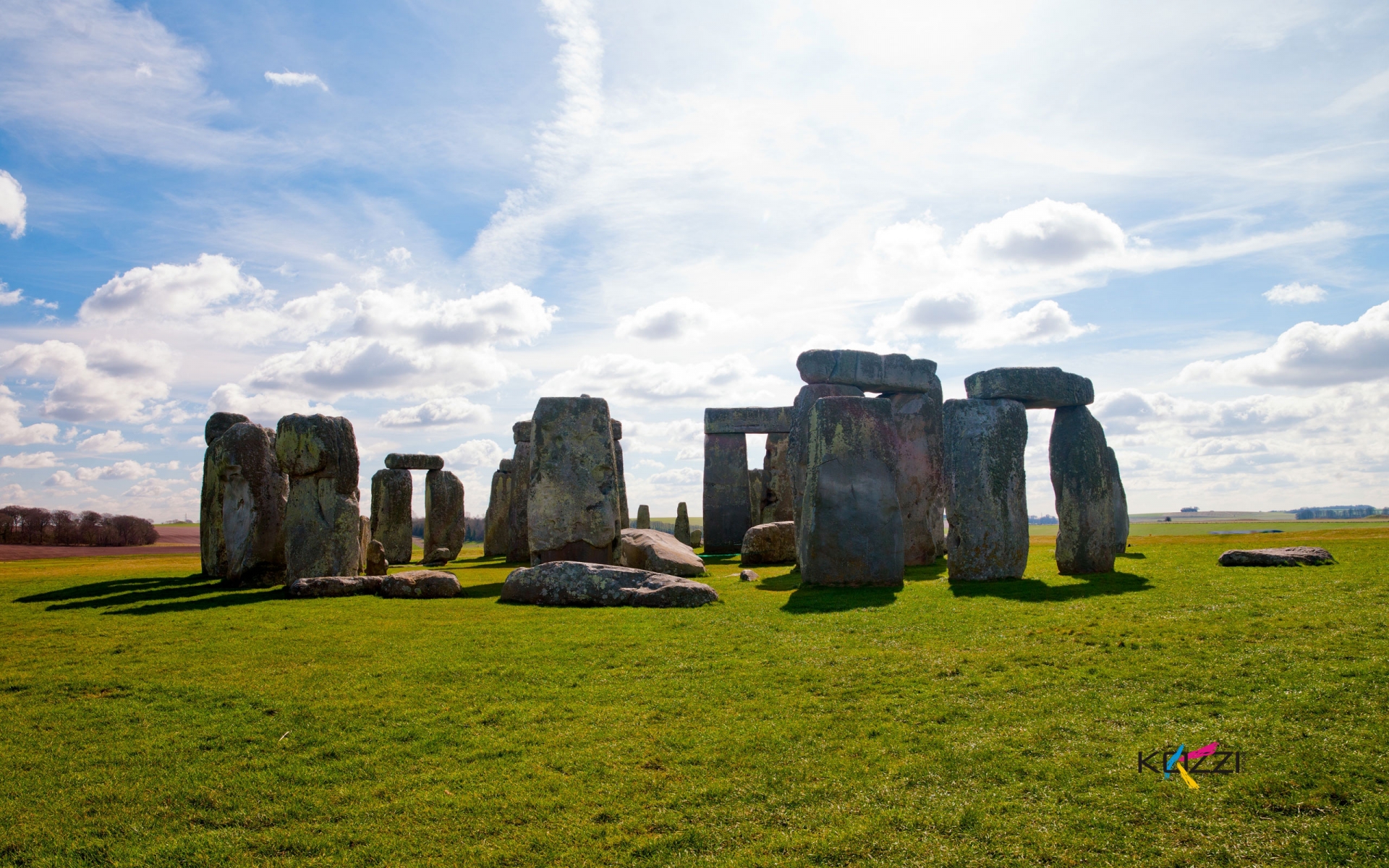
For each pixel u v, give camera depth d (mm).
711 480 27359
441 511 28734
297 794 5258
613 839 4535
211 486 19281
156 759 5902
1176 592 11133
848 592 12758
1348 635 7633
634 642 9234
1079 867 4008
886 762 5375
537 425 17297
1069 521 14438
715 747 5793
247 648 9398
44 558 29172
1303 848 3990
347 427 15852
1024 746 5504
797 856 4262
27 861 4449
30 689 7738
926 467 19234
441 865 4332
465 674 7973
